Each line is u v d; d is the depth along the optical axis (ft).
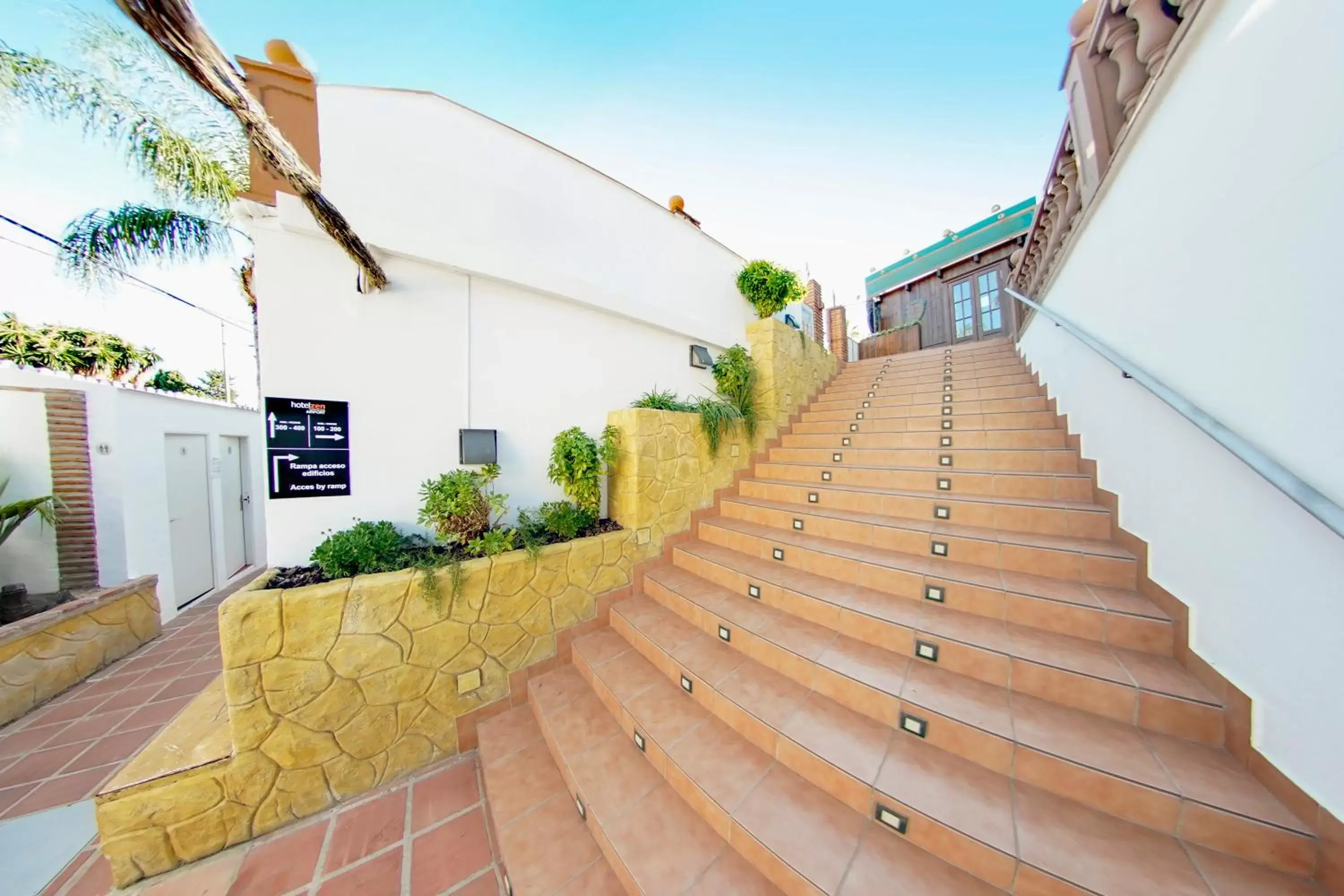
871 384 19.31
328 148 8.46
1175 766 4.65
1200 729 4.97
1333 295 3.48
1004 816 4.66
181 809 6.19
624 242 13.32
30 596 11.51
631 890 5.16
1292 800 4.01
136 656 12.17
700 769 6.12
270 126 4.68
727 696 7.02
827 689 6.88
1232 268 4.62
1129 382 7.39
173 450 15.39
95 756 8.38
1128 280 6.87
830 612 8.16
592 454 10.82
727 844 5.40
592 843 5.97
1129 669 5.66
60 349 22.62
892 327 30.04
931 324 27.43
